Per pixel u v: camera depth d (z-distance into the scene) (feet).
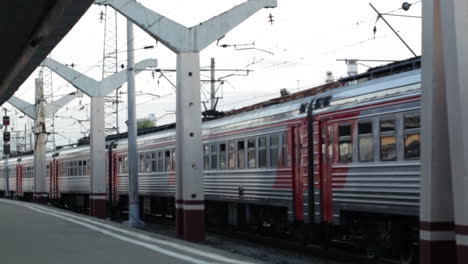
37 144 123.95
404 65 40.14
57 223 64.75
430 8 24.06
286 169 49.98
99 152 87.86
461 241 21.91
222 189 62.18
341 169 42.75
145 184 82.89
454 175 22.35
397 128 37.22
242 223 62.34
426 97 24.31
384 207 38.29
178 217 56.18
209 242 55.42
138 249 41.57
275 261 44.42
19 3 50.37
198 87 54.85
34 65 71.51
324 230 47.32
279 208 55.01
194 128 54.44
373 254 42.27
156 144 79.41
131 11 53.98
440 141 24.00
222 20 55.83
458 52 22.07
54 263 35.29
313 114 46.29
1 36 61.77
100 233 53.31
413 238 38.75
